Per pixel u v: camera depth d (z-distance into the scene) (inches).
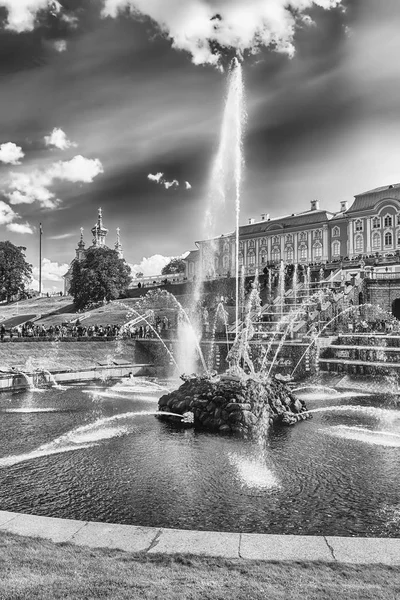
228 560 327.3
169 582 285.9
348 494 557.9
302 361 1622.8
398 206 3324.3
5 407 1133.1
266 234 4229.8
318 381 1499.8
